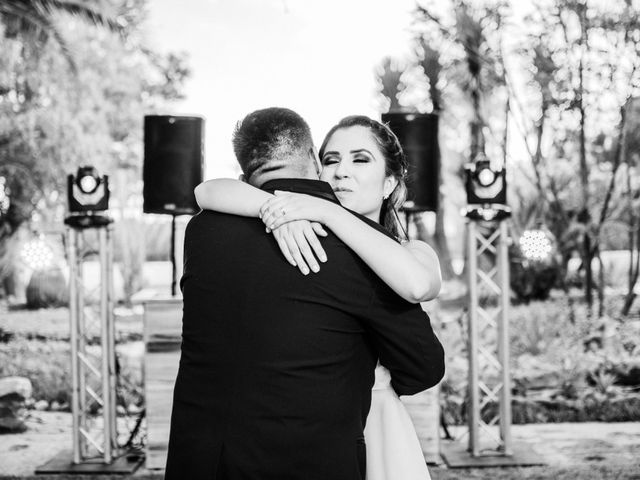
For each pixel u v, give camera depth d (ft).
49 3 30.86
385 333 4.40
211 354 4.38
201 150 13.82
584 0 23.81
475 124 30.68
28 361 23.70
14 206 36.29
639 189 26.84
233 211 4.60
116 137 41.83
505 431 13.62
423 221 34.32
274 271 4.34
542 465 13.19
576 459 13.67
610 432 15.76
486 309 30.86
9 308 40.01
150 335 13.15
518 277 31.63
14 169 34.58
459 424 17.08
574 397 18.01
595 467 13.03
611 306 27.73
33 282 39.91
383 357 4.56
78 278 13.80
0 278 40.22
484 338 23.67
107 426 13.43
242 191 4.66
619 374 19.31
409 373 4.54
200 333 4.47
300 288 4.29
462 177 32.24
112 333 13.78
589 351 21.33
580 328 23.20
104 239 13.46
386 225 6.20
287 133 4.83
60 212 37.78
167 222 47.06
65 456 13.96
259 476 4.14
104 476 12.91
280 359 4.22
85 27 37.50
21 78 34.88
